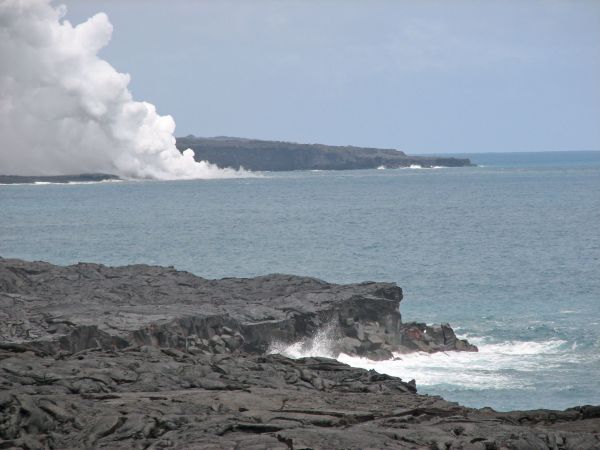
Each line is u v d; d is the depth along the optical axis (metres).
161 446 36.00
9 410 39.12
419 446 36.12
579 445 37.25
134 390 47.50
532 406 97.56
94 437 37.62
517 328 141.50
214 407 42.81
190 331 110.50
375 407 45.66
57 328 104.00
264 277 144.75
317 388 52.31
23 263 141.25
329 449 35.28
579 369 114.81
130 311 111.75
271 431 38.69
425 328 131.25
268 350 117.81
